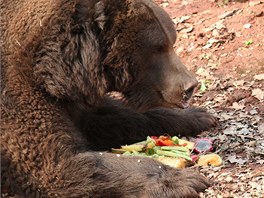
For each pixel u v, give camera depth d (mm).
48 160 10789
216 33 17547
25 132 10930
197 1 19891
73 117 11812
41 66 11211
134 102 12227
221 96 15258
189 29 18188
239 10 18344
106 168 10773
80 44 11344
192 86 12055
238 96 14977
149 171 10758
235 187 11148
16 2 11594
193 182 10719
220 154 12625
